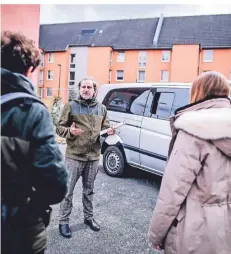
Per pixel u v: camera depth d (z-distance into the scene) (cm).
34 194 131
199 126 152
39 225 133
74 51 2661
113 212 400
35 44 139
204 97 167
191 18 2953
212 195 155
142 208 421
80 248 293
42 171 123
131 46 2752
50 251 282
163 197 158
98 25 2911
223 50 2680
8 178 118
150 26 2942
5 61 130
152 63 2755
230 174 158
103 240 314
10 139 118
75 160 305
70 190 311
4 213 120
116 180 563
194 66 2700
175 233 161
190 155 153
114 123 557
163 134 472
